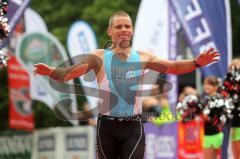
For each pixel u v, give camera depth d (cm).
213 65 2352
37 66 1152
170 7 2495
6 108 4200
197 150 2203
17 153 3139
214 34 2366
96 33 3906
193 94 2105
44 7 4134
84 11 4019
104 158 1184
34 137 3009
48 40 2861
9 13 2120
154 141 2344
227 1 2372
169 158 2298
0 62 1473
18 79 2897
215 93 1980
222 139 2066
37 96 2870
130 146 1165
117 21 1191
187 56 2909
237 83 1834
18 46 2873
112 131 1178
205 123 2067
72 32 2822
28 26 3008
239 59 1866
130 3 4084
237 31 4125
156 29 2497
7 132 3212
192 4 2366
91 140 2588
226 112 1844
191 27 2353
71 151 2703
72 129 2703
